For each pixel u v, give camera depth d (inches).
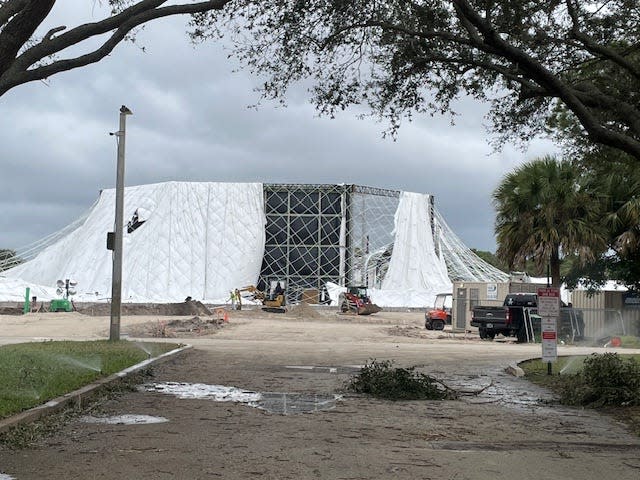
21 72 397.4
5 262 4315.9
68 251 4092.0
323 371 698.2
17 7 351.3
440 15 553.9
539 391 568.4
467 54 586.2
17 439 328.8
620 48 607.2
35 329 1384.1
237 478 275.1
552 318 681.6
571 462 314.2
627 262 1421.0
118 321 903.7
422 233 4153.5
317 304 3408.0
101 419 396.8
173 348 871.1
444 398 517.0
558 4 567.2
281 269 3860.7
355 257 3853.3
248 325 1688.0
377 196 4025.6
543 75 485.1
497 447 345.1
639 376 499.2
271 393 529.3
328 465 298.8
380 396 516.7
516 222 1364.4
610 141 478.0
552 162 1321.4
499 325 1346.0
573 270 1550.2
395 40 578.6
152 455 311.4
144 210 4015.8
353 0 538.9
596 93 516.1
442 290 3922.2
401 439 361.1
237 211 3919.8
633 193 1301.7
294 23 546.3
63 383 472.1
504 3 547.2
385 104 626.2
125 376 561.3
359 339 1334.9
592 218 1306.6
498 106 668.1
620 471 298.5
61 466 288.5
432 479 278.7
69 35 403.9
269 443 342.6
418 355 917.8
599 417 440.8
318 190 3863.2
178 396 500.4
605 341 1306.6
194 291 3747.5
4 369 511.2
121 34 428.5
